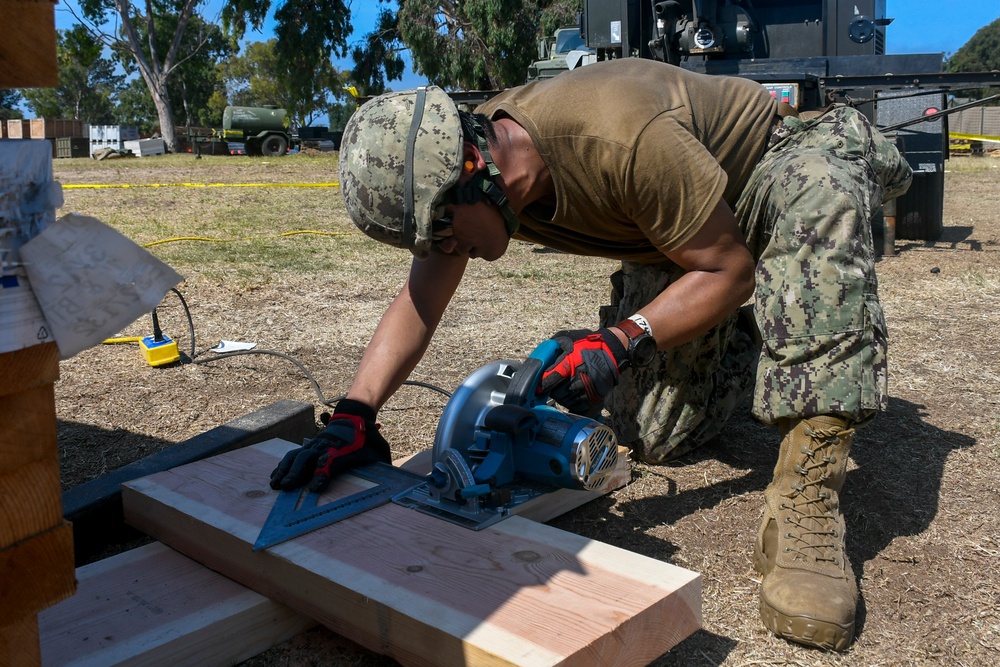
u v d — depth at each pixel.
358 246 6.93
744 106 2.05
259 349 3.99
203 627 1.60
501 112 1.88
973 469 2.59
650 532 2.20
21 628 1.04
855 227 1.80
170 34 41.50
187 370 3.68
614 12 6.82
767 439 2.87
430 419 3.08
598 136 1.77
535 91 1.91
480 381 2.06
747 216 2.06
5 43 0.92
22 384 0.98
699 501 2.39
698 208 1.78
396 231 1.69
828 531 1.80
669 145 1.75
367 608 1.50
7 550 1.00
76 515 2.07
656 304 1.86
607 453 1.90
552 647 1.32
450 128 1.66
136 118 73.25
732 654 1.70
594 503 2.38
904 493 2.43
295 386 3.48
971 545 2.13
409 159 1.64
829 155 1.92
